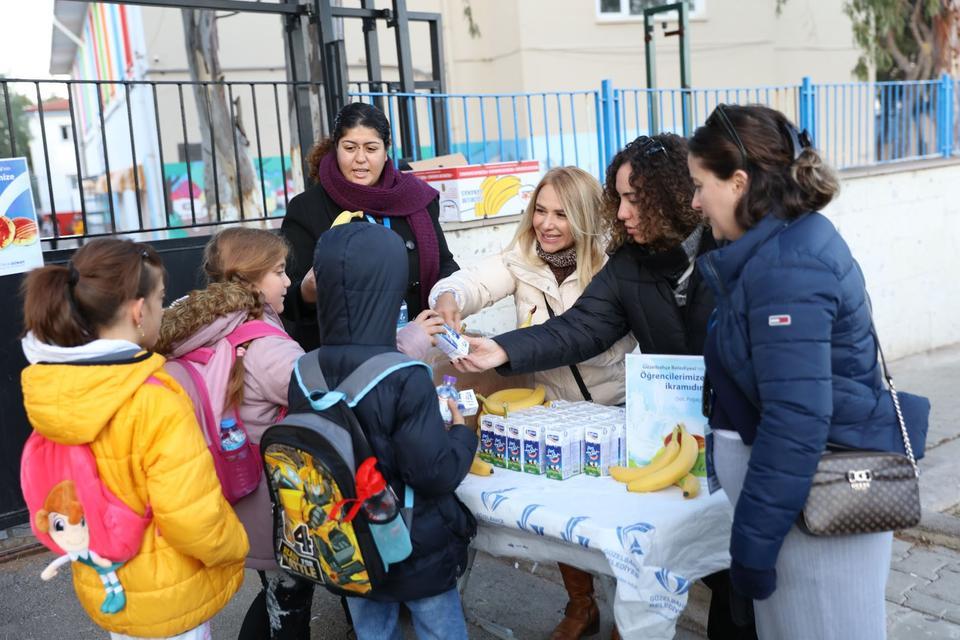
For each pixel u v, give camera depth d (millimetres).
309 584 2297
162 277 1878
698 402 2180
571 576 2787
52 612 3244
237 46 9883
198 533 1729
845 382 1581
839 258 1546
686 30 6734
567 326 2453
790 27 12508
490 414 2443
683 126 6434
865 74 12688
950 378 6277
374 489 1730
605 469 2242
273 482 1895
